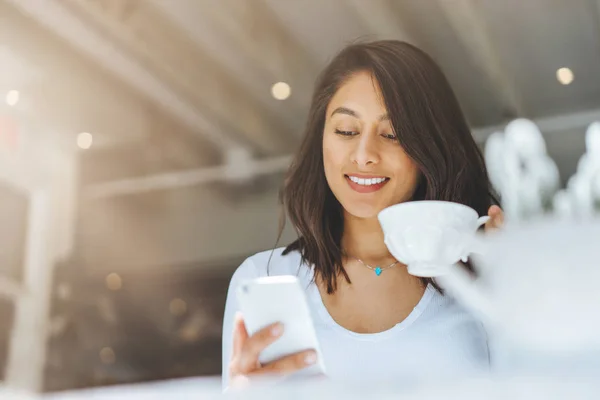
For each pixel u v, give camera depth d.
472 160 1.21
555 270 0.43
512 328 0.44
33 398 0.50
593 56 3.23
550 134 3.65
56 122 4.14
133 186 4.62
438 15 2.95
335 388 0.38
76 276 4.32
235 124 4.02
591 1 2.85
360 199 1.13
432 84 1.19
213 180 4.65
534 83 3.45
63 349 4.16
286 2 3.00
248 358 0.71
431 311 1.06
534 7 2.93
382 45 1.21
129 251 4.61
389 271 1.11
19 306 4.16
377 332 1.07
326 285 1.12
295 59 3.46
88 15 3.20
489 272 0.46
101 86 3.79
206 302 4.67
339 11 3.00
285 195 1.26
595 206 0.68
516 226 0.45
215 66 3.71
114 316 4.38
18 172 4.13
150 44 3.42
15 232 4.21
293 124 4.11
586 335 0.42
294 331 0.72
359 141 1.14
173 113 4.03
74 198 4.54
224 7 3.09
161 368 4.43
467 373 0.36
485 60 3.18
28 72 3.66
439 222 0.60
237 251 4.62
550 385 0.34
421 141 1.14
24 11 3.24
